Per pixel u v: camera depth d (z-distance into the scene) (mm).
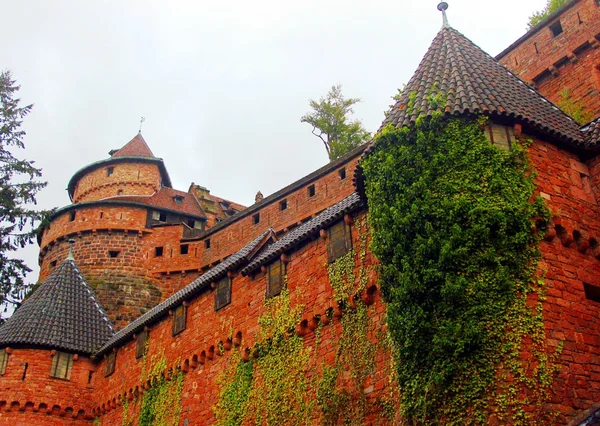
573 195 18781
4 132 52156
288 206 47531
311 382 22547
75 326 39219
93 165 61031
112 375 36281
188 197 62812
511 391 15109
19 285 48312
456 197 17391
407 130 18953
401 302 17312
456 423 15445
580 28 31453
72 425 36406
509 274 16406
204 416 27812
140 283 52281
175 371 30781
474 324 15914
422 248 17172
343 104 56875
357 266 22031
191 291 31219
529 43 34000
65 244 53969
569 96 31219
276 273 26125
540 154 18719
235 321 27641
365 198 21938
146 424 31734
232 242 51438
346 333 21734
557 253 17438
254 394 25234
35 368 36531
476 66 21219
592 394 15875
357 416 20062
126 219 54562
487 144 17891
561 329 16297
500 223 16844
